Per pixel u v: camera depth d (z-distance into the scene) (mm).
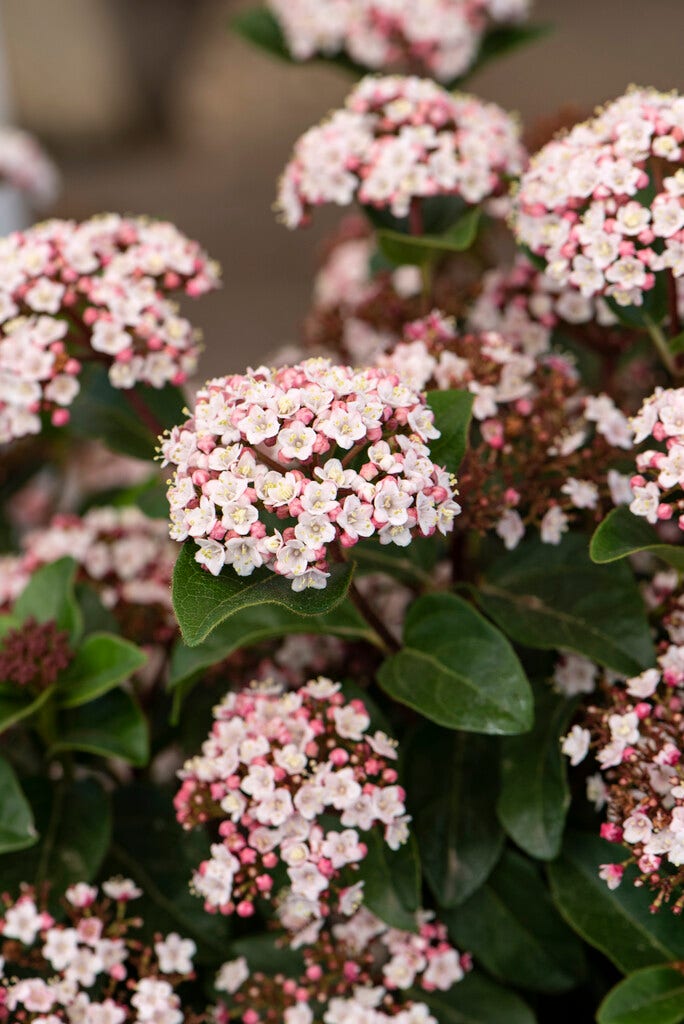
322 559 535
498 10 717
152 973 593
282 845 573
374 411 548
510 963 597
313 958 593
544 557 607
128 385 628
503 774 594
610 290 595
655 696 577
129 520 692
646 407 571
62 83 1943
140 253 635
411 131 639
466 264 738
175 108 2051
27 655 612
